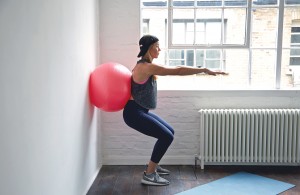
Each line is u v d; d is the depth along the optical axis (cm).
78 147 270
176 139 381
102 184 322
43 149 188
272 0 377
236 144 361
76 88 262
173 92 374
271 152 363
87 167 304
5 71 141
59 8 216
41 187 186
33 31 171
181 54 391
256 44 387
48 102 196
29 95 167
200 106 377
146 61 314
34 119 174
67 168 239
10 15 145
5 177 143
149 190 306
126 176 345
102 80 298
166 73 301
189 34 385
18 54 154
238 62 390
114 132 381
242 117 360
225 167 372
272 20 381
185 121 379
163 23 386
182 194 294
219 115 358
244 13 379
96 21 350
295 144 360
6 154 143
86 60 297
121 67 312
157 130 308
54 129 207
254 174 347
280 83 383
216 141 365
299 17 381
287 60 390
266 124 358
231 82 392
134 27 371
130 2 368
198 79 391
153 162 318
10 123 147
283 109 365
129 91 310
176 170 363
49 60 197
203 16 383
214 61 391
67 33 236
